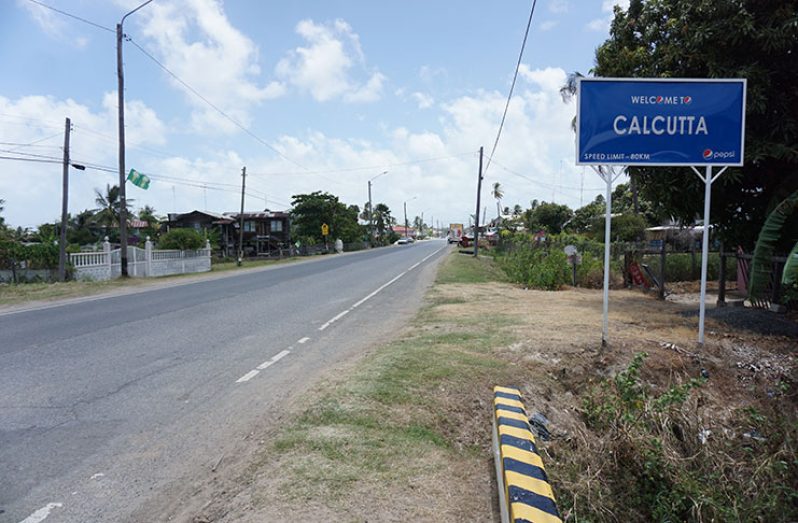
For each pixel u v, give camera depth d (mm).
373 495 2979
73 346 7320
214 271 28953
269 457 3430
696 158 6516
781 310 8539
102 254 22703
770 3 8234
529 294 12828
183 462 3531
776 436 4828
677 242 25016
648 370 6113
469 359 5738
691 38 8672
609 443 4355
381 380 4906
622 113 6469
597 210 50375
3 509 2951
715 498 4090
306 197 61688
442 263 27703
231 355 6707
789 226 9141
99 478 3320
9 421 4344
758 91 8125
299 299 12984
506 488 2709
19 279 21734
